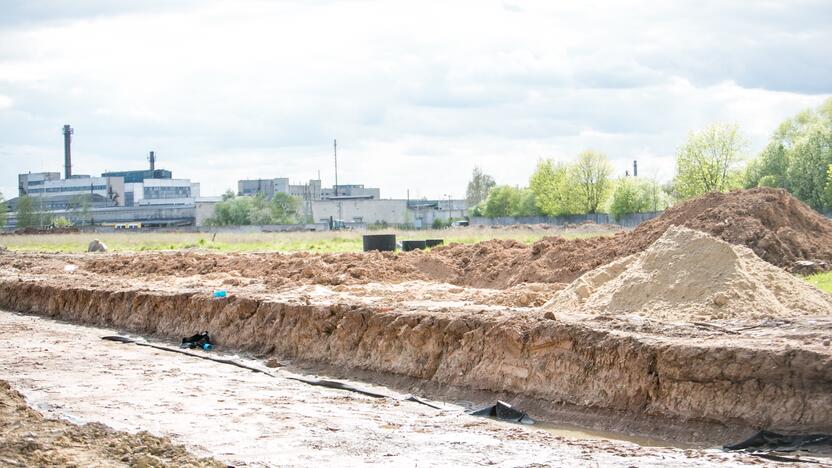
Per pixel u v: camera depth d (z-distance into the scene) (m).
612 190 93.25
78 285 29.28
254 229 104.69
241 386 15.80
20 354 19.38
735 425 11.80
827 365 11.33
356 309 18.16
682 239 17.44
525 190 125.31
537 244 28.31
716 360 12.20
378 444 11.03
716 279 16.44
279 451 10.73
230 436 11.53
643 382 12.91
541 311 17.03
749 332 13.96
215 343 21.56
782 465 9.74
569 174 96.25
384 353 17.00
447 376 15.50
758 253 26.33
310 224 118.06
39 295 29.72
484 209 137.75
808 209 29.83
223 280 29.16
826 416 11.16
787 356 11.67
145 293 25.05
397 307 18.14
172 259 37.38
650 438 12.34
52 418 11.20
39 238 76.94
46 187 190.12
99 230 103.50
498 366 14.86
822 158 64.94
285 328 19.67
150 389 15.21
